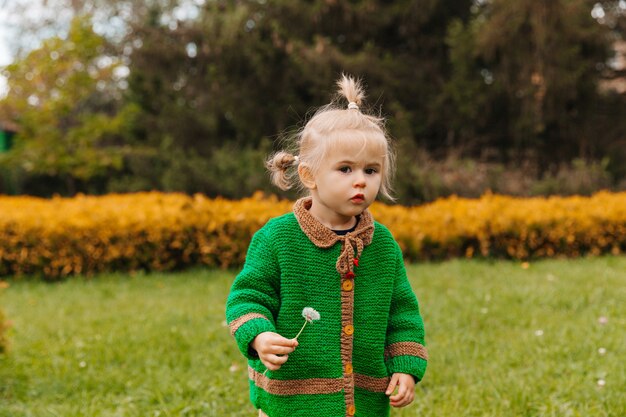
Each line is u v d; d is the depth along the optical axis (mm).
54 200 10344
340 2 13977
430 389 4027
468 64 14219
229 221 8586
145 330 5352
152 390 4000
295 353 2152
